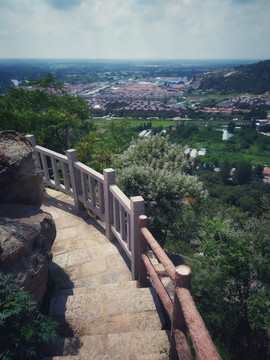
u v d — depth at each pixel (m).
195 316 1.44
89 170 4.14
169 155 7.55
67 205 5.21
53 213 4.92
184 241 9.62
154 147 7.80
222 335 4.54
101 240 4.15
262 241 6.12
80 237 4.23
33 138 5.20
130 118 158.62
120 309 2.70
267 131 134.38
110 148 13.83
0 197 2.85
